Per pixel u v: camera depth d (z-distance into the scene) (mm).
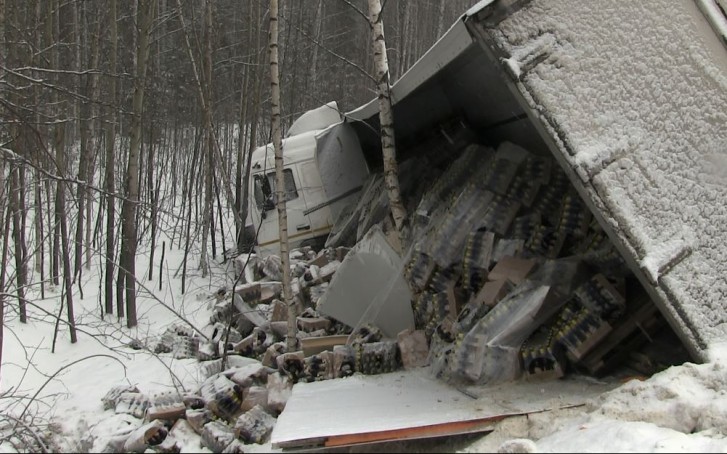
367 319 7004
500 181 6414
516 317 5180
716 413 3686
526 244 5977
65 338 10875
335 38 26312
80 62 15859
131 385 7137
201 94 15578
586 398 4434
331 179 11734
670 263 4473
